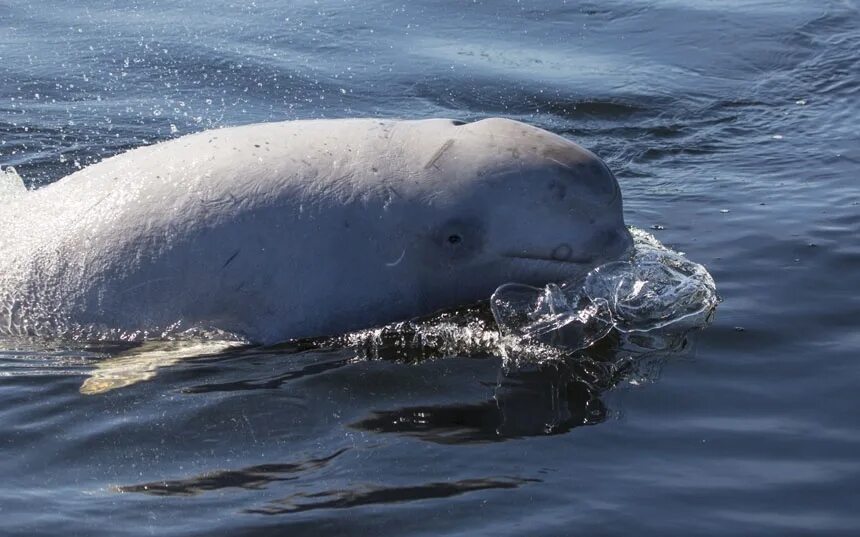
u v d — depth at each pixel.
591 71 28.66
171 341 16.30
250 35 31.11
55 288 16.73
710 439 13.33
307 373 15.22
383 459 13.01
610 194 16.20
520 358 15.42
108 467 13.06
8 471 12.98
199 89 27.38
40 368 15.60
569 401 14.28
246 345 16.19
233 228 16.31
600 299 16.61
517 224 16.08
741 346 15.50
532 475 12.63
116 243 16.62
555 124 25.47
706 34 31.14
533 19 32.66
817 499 12.12
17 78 27.77
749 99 26.70
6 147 23.55
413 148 16.64
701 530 11.65
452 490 12.36
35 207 17.62
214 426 13.90
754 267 17.80
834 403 14.03
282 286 16.23
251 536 11.65
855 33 31.06
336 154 16.73
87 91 27.11
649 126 25.19
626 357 15.33
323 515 11.97
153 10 33.25
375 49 30.19
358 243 16.28
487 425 13.73
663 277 17.22
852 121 25.02
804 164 22.52
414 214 16.20
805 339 15.62
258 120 25.53
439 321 16.58
